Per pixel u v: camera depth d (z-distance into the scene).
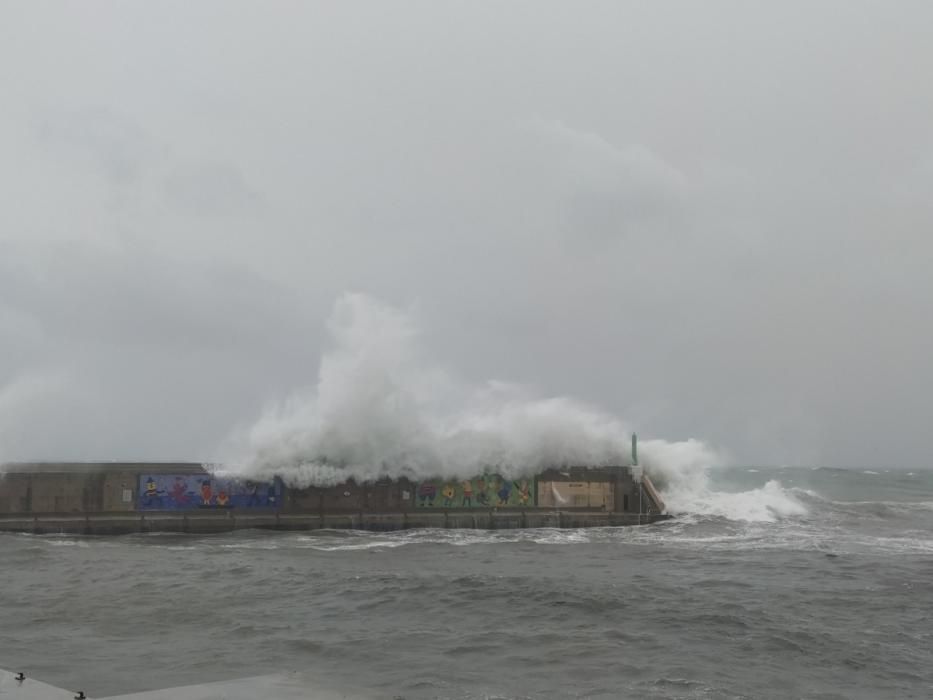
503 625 20.20
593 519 42.00
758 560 31.48
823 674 16.84
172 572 26.80
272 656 16.95
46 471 36.53
